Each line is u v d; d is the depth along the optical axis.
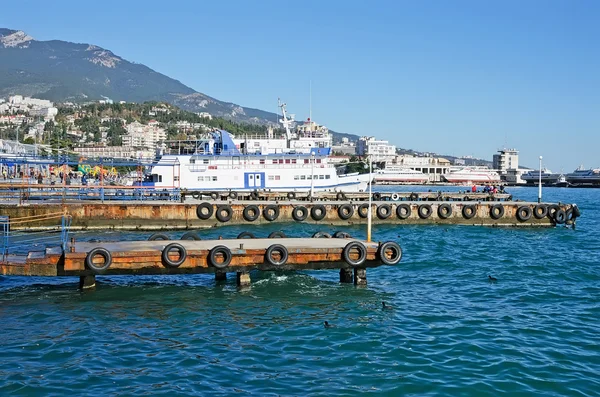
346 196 58.19
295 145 67.06
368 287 23.55
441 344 16.09
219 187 61.19
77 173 94.38
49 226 43.22
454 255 32.44
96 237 40.03
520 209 50.91
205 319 18.69
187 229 45.56
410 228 47.06
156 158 71.06
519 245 38.09
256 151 65.06
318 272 26.19
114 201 46.84
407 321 18.48
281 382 13.35
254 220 47.31
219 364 14.50
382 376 13.73
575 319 18.84
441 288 23.62
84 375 13.67
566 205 51.47
